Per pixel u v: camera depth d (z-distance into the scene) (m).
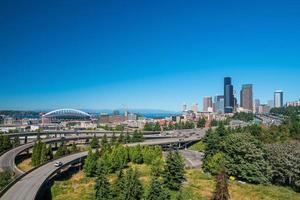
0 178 89.44
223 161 99.69
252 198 79.62
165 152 169.12
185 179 93.69
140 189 67.38
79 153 136.62
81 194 80.75
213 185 90.31
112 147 140.12
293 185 93.75
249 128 170.00
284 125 163.12
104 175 70.00
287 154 94.19
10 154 132.50
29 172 94.38
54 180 98.00
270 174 96.19
